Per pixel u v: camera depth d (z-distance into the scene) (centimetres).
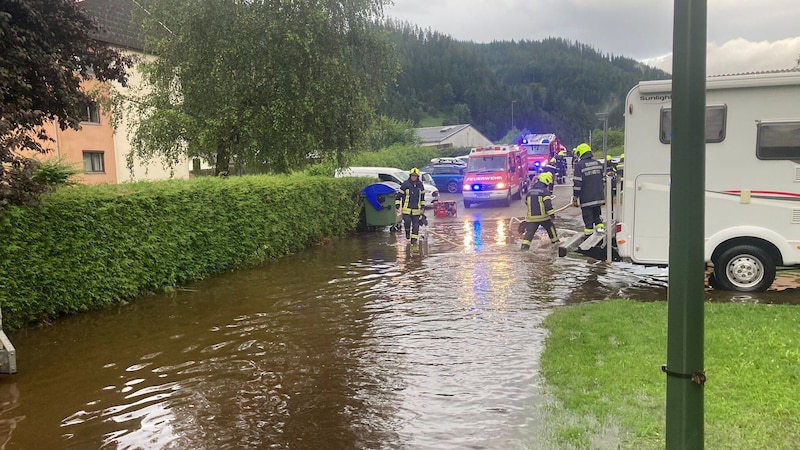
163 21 1627
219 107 1605
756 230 816
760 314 667
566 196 2712
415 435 434
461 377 550
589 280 984
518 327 709
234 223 1165
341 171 1922
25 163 729
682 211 248
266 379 567
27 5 755
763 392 445
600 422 427
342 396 518
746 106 807
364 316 793
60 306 798
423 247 1441
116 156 2502
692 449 254
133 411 498
